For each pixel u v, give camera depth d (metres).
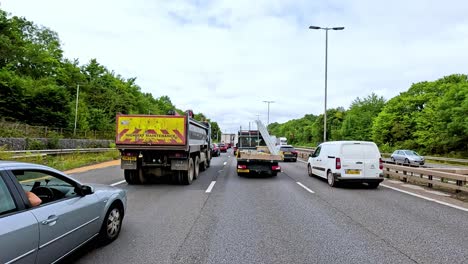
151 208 7.69
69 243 3.94
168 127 11.32
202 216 6.91
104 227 4.90
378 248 4.91
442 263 4.32
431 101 45.66
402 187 11.94
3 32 46.91
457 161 27.84
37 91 42.47
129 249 4.78
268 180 13.66
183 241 5.18
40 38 66.75
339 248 4.90
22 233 3.11
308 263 4.29
